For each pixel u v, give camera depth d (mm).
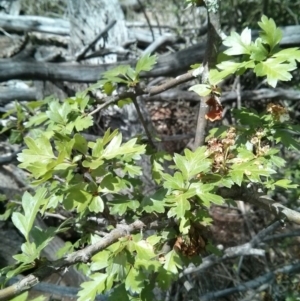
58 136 1204
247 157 1260
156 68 3373
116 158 1315
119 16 3734
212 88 1263
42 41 4629
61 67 3430
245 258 3266
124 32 3775
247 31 1188
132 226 1177
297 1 4168
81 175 1141
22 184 3357
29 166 1076
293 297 2551
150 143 1607
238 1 4246
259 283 2500
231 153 1250
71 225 1649
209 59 1342
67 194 1140
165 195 1167
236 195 1259
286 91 3883
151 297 1269
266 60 1163
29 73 3404
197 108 4211
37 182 1077
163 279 1241
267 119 1446
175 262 1255
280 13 4270
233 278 3004
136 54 4023
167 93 3924
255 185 1321
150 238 1156
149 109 4285
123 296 1255
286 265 2807
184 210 1066
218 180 1152
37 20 4664
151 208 1154
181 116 4234
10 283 1696
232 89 3992
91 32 3629
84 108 1515
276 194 2891
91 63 3615
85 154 1112
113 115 3193
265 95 3883
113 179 1131
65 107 1443
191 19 5039
